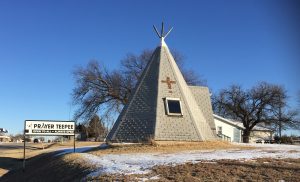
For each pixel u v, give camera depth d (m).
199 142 24.92
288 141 57.22
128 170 13.84
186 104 26.45
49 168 19.53
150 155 18.89
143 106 26.09
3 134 110.81
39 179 18.20
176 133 24.91
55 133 23.08
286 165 13.89
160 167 14.03
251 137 69.12
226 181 11.66
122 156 18.80
